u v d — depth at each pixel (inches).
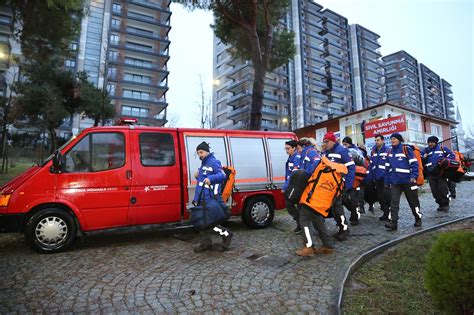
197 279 153.0
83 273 161.6
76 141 213.2
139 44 2197.3
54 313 118.4
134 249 207.9
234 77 2511.1
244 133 275.9
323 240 192.4
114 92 2004.2
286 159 289.9
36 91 866.8
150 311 120.6
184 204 235.3
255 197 268.7
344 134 986.1
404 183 249.3
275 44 513.7
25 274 159.6
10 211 187.6
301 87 2502.5
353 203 267.7
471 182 762.2
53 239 197.5
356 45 3171.8
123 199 215.3
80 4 299.9
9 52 1453.0
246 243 220.1
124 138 225.8
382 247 193.0
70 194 201.6
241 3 458.9
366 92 3154.5
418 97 3917.3
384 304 121.1
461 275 87.0
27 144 1318.9
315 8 2871.6
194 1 449.7
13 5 323.6
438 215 300.2
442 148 329.7
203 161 199.2
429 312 112.6
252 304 126.1
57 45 379.9
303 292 136.1
